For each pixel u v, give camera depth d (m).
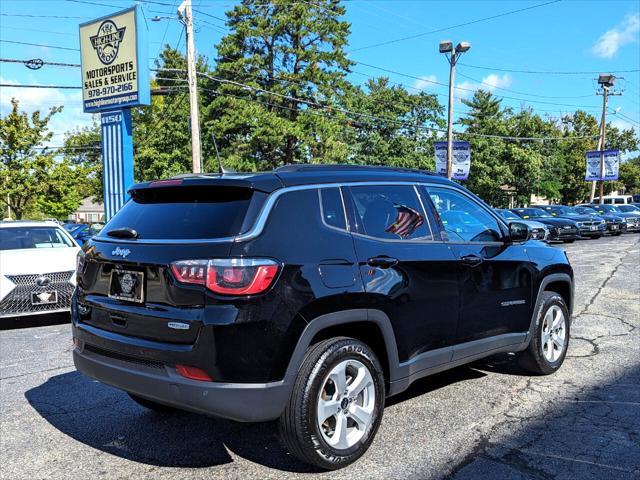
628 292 10.03
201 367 3.04
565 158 64.94
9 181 29.56
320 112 38.47
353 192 3.82
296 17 37.03
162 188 3.70
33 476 3.46
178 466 3.58
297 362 3.23
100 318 3.62
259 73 37.66
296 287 3.23
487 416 4.32
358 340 3.58
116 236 3.72
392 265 3.78
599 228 25.81
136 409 4.65
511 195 56.00
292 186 3.52
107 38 15.95
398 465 3.51
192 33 19.70
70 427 4.27
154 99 45.66
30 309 7.64
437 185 4.50
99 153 56.34
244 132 37.66
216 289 3.06
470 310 4.37
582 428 4.06
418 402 4.64
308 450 3.28
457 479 3.32
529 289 5.01
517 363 5.35
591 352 6.14
